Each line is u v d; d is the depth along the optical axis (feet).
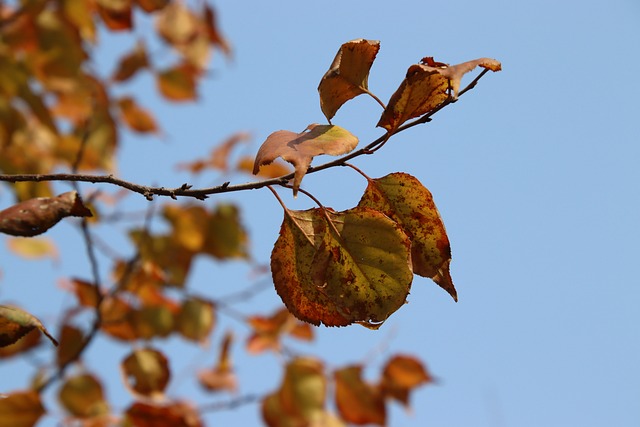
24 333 3.74
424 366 6.19
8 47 6.72
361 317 3.82
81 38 6.93
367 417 6.16
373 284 3.82
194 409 6.10
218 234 6.66
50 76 6.86
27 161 6.66
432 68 3.72
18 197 6.02
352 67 3.80
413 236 3.85
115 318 6.47
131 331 6.45
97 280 6.11
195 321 6.56
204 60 7.49
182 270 6.63
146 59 7.37
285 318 6.63
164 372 5.61
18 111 6.72
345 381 6.17
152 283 6.56
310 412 6.07
